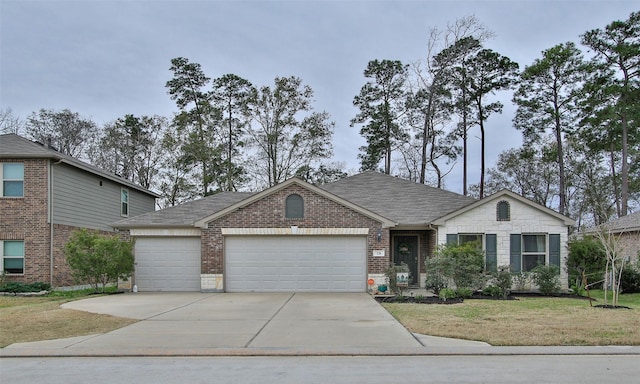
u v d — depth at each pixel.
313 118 39.03
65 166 22.64
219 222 20.34
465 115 39.50
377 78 40.59
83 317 13.59
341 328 11.82
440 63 38.56
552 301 16.81
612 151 39.66
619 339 10.32
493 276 18.58
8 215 21.31
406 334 11.05
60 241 22.06
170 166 42.00
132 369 8.41
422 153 40.62
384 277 19.84
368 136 41.12
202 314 14.09
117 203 27.64
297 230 20.17
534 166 47.19
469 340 10.42
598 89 35.41
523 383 7.41
